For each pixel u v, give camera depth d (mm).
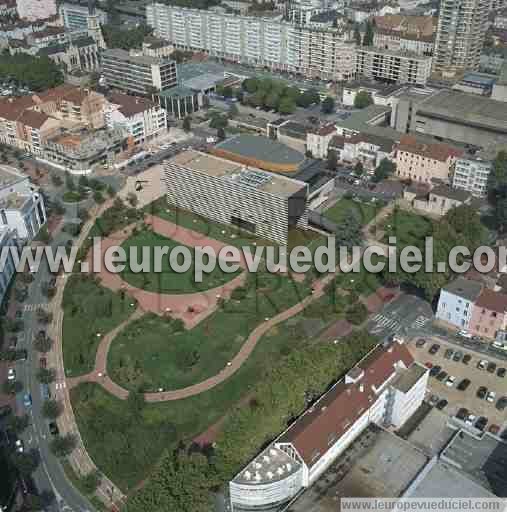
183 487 183875
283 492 186500
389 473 191000
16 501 196875
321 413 196500
